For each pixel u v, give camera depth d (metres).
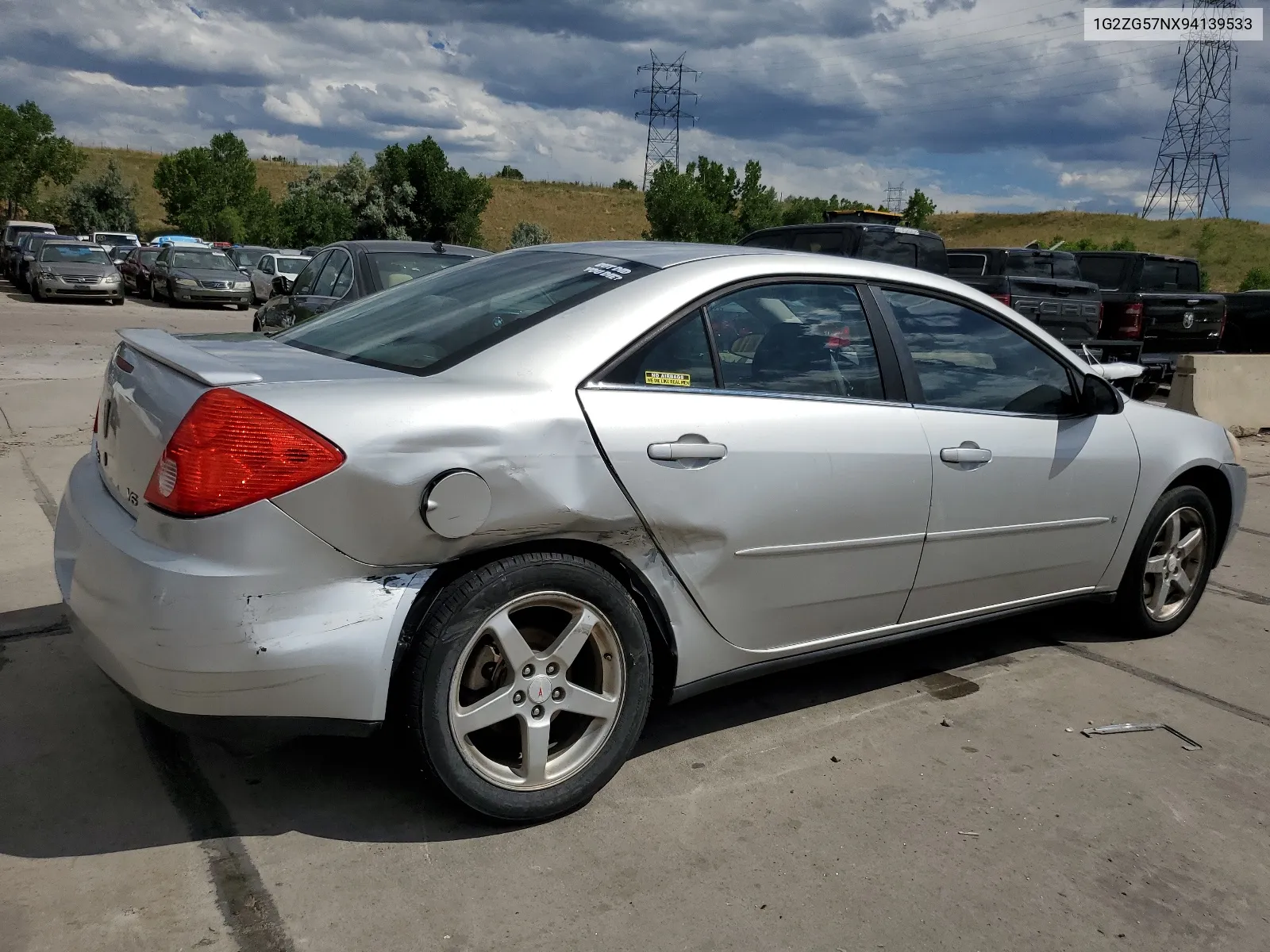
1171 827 3.02
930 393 3.55
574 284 3.10
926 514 3.46
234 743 3.03
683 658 3.03
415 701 2.55
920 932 2.46
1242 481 4.77
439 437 2.50
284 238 51.88
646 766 3.19
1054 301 11.35
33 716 3.23
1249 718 3.82
